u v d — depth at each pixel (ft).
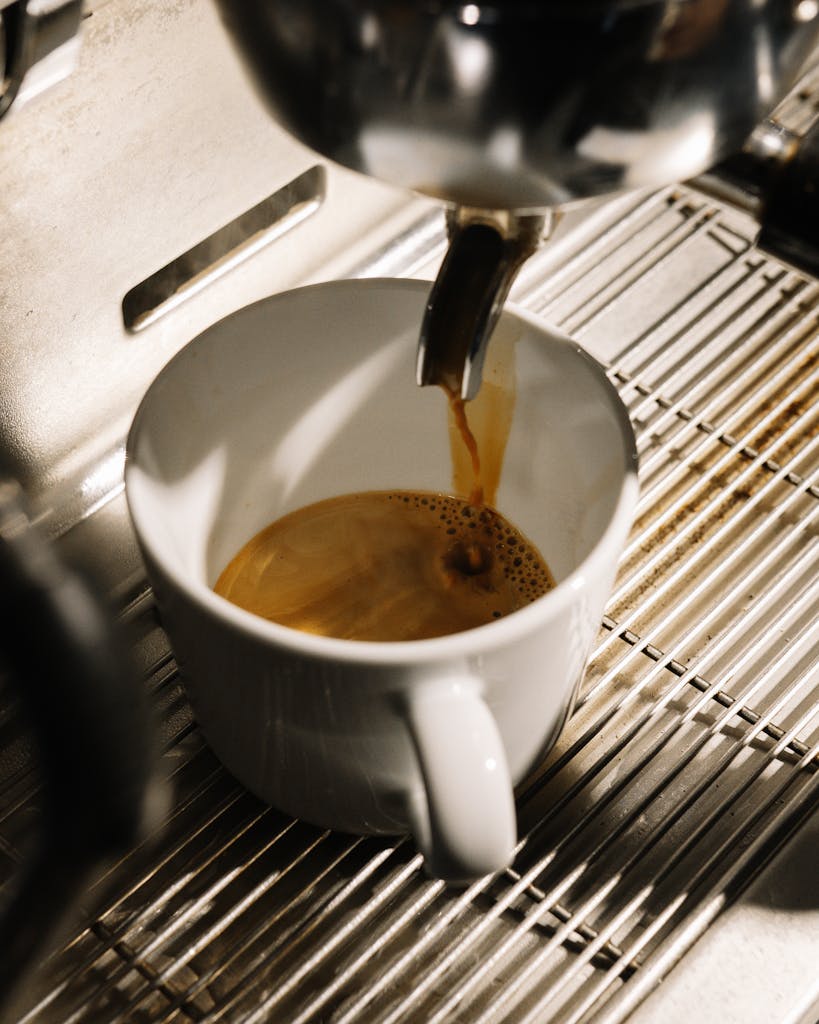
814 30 0.90
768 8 0.87
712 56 0.87
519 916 1.11
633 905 1.10
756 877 1.10
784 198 1.05
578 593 1.02
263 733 1.05
